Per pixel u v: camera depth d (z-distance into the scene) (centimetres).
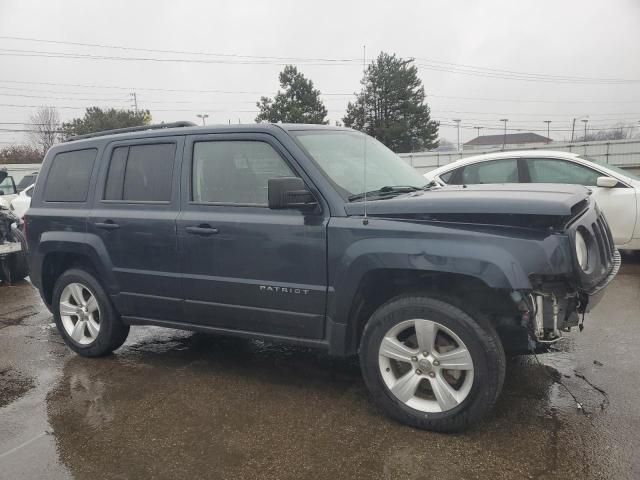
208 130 399
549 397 357
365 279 330
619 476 271
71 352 496
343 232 333
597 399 352
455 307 307
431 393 329
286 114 3862
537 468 280
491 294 321
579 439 305
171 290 408
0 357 488
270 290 362
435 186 440
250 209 371
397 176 418
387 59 3544
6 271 816
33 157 5656
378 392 334
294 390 389
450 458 292
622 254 808
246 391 390
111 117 5284
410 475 279
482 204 301
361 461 293
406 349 323
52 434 339
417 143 3941
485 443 305
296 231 348
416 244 310
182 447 317
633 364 407
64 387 413
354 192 356
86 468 299
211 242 381
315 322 353
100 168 451
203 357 464
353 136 441
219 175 390
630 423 320
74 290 475
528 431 316
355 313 345
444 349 318
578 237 307
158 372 434
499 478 272
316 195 348
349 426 332
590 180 729
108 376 431
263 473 287
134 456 309
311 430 329
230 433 330
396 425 331
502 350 304
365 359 336
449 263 299
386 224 322
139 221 414
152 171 420
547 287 300
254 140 378
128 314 443
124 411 366
